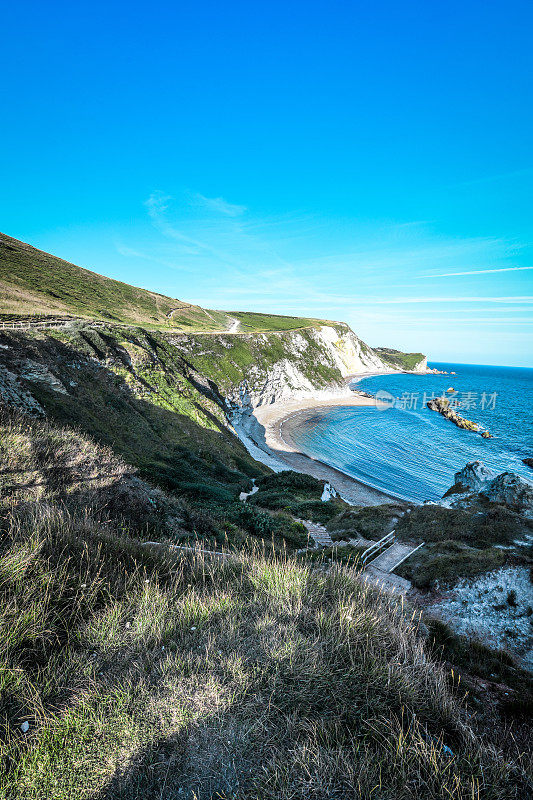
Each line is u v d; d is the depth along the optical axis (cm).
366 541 1620
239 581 508
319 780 217
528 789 248
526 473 4050
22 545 423
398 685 310
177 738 242
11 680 274
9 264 6500
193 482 2255
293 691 288
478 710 436
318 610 408
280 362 9006
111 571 475
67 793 210
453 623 887
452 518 1683
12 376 2167
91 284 8650
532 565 1043
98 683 289
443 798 221
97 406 2730
